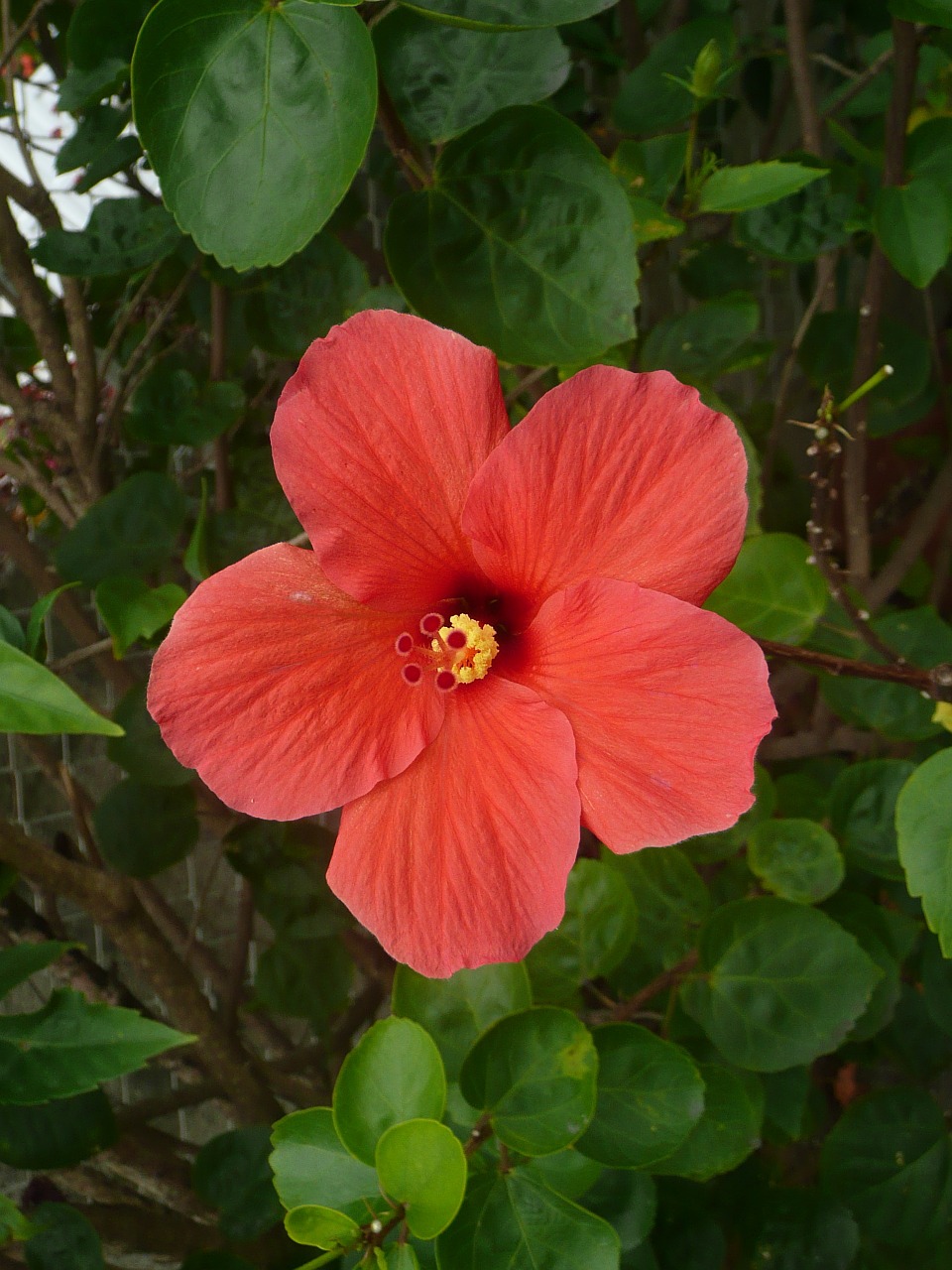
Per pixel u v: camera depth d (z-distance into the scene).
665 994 0.44
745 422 0.57
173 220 0.41
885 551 0.61
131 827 0.49
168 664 0.29
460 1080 0.35
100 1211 0.48
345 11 0.30
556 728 0.29
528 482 0.28
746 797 0.28
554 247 0.34
